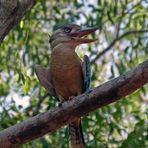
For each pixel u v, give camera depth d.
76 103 7.80
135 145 11.91
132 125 15.18
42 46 16.95
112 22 15.16
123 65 15.24
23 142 8.09
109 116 13.95
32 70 14.46
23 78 11.60
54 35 10.28
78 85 9.95
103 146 13.35
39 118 7.95
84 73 9.91
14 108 13.97
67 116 7.88
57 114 7.88
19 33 13.97
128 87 7.61
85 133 13.12
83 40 10.05
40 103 14.99
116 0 15.51
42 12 16.27
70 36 10.15
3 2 8.77
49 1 17.41
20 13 8.91
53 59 9.89
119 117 14.05
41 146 13.41
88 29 10.20
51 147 13.45
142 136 12.33
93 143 12.81
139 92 15.54
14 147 8.11
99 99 7.71
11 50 15.11
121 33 18.97
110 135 13.72
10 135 8.02
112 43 17.41
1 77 15.94
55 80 9.94
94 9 15.19
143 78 7.54
